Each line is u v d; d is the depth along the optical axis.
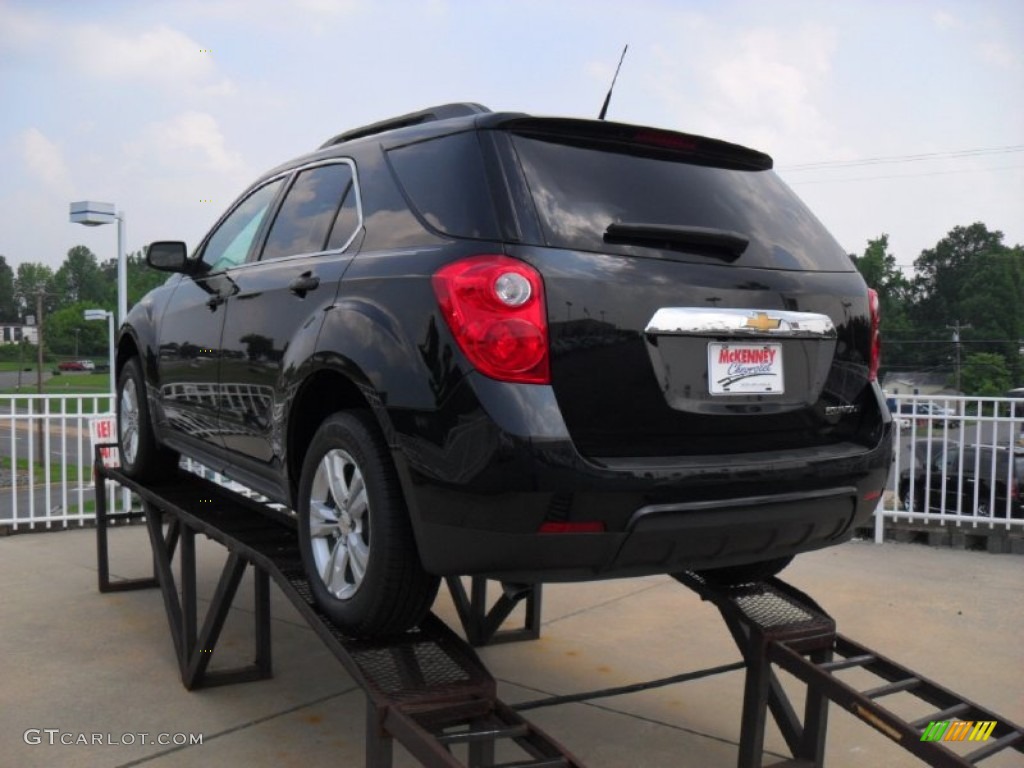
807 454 2.94
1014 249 81.88
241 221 4.23
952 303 84.12
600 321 2.60
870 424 3.14
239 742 3.64
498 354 2.50
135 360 5.18
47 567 6.48
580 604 5.64
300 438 3.38
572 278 2.59
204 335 4.17
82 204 13.63
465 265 2.60
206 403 4.18
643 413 2.66
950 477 9.78
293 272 3.45
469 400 2.51
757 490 2.76
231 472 4.09
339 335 2.95
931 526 7.33
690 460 2.71
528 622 4.99
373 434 2.85
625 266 2.69
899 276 84.62
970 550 7.16
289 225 3.72
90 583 6.05
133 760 3.46
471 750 2.82
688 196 2.98
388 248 2.96
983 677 4.45
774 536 2.86
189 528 4.24
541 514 2.48
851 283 3.19
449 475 2.54
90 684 4.24
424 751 2.46
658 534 2.61
